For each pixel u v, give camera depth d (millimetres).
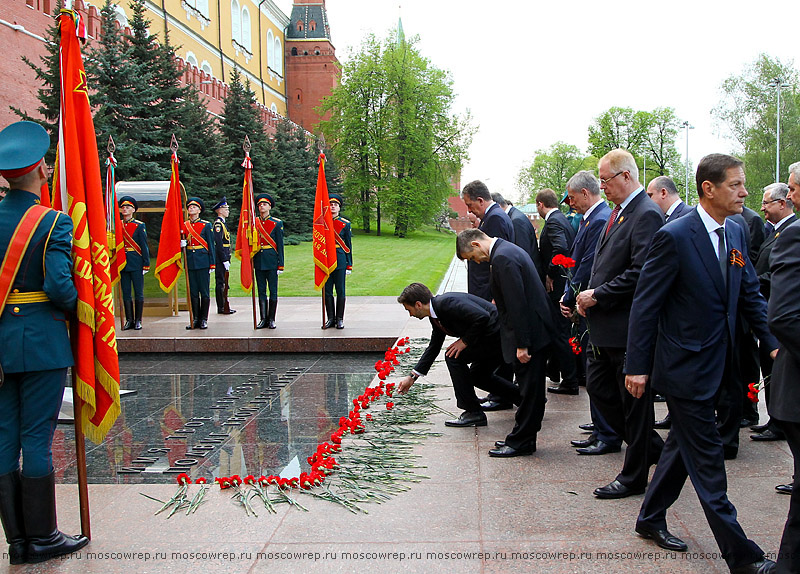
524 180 92125
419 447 5156
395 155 49688
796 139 52188
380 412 6117
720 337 3307
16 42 21953
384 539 3604
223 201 13906
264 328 11016
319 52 64812
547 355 4875
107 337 3781
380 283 19688
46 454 3523
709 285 3289
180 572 3299
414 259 30641
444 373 7703
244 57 51812
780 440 5199
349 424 5527
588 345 4602
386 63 48656
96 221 3768
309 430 5938
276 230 11031
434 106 49656
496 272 4730
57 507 4207
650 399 3996
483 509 3977
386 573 3236
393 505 4066
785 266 2898
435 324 5574
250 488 4418
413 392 6750
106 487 4574
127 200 11188
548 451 5031
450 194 52625
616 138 63031
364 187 50312
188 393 7484
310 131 65062
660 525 3500
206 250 11125
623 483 4129
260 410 6684
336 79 67250
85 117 3762
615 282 4246
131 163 20688
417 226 51250
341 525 3793
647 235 4191
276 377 8250
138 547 3590
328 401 6992
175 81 25078
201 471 4926
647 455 4047
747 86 53719
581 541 3543
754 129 53156
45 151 3600
